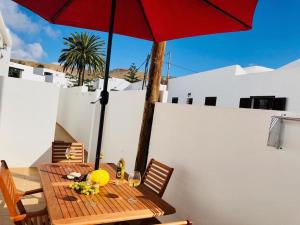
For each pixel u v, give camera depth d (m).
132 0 2.74
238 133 3.09
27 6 2.71
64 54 25.39
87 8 2.88
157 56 4.83
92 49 25.61
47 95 6.60
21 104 6.41
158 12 2.64
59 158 4.68
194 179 3.69
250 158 2.91
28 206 4.39
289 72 9.00
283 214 2.50
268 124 2.75
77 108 11.38
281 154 2.57
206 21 2.42
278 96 9.36
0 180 2.46
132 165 5.58
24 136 6.48
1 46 9.62
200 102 13.81
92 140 8.38
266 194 2.69
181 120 4.11
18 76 26.91
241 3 1.90
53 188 2.96
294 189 2.42
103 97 2.82
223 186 3.21
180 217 3.90
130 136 5.82
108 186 3.21
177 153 4.11
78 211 2.47
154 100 4.89
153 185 3.85
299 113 2.42
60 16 2.96
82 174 3.57
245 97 10.91
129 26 3.16
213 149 3.42
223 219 3.16
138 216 2.56
